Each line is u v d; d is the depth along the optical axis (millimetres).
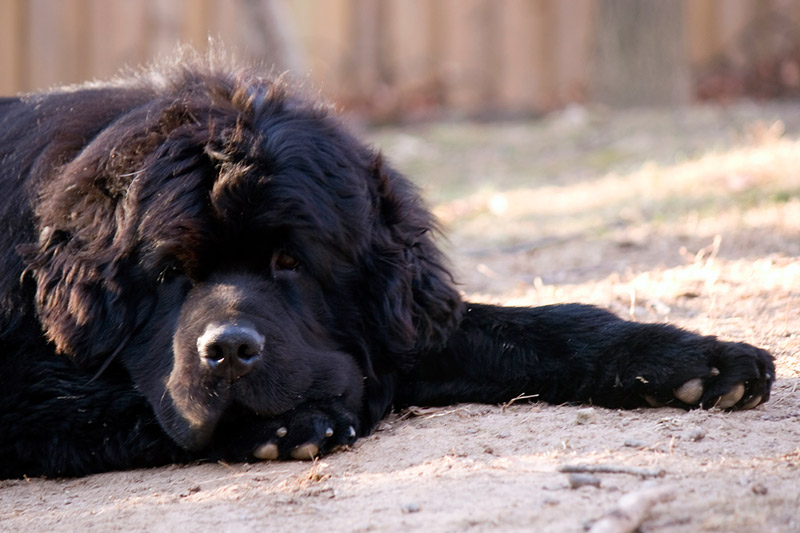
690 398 6957
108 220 6719
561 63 27500
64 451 6781
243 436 6590
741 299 9547
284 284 6781
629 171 17328
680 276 10492
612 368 7215
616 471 5746
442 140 22406
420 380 7867
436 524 5234
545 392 7547
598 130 21250
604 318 7633
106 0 25984
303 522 5488
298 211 6605
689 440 6309
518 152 20797
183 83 7875
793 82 27109
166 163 6625
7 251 7105
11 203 7281
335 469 6316
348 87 27953
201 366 6242
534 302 10211
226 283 6598
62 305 6734
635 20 23062
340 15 27625
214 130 6762
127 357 6859
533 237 13812
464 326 7812
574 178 17938
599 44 23688
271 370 6348
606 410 7203
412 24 27656
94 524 5781
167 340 6680
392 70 27953
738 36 27891
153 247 6531
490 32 27531
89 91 8172
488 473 5926
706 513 5094
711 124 20266
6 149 7793
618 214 14164
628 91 23312
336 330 7117
